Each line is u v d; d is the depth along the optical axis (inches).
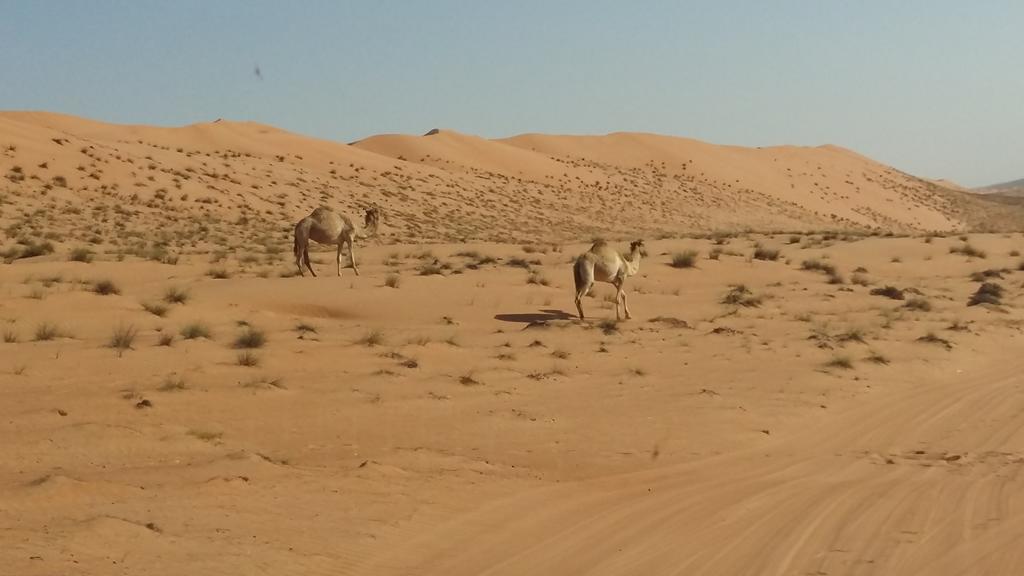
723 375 759.1
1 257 1401.3
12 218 2047.2
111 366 652.1
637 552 370.6
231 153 3639.3
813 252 1765.5
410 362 728.3
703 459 531.5
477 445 539.2
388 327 926.4
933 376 805.2
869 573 340.5
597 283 1277.1
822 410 661.9
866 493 453.1
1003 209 6294.3
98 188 2549.2
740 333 949.2
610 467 509.0
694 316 1076.5
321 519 386.9
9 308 860.0
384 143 4867.1
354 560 348.5
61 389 582.9
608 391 690.2
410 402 618.2
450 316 1000.9
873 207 5506.9
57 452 460.4
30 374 615.8
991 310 1188.5
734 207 4616.1
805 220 4638.3
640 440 562.9
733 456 540.4
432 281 1194.6
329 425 556.1
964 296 1326.3
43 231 1909.4
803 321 1058.7
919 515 411.8
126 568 313.6
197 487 410.9
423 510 410.9
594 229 3528.5
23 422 503.5
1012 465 515.5
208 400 581.3
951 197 6387.8
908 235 2269.9
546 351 824.3
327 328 898.1
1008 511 415.2
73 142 2829.7
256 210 2763.3
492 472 484.7
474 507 423.2
